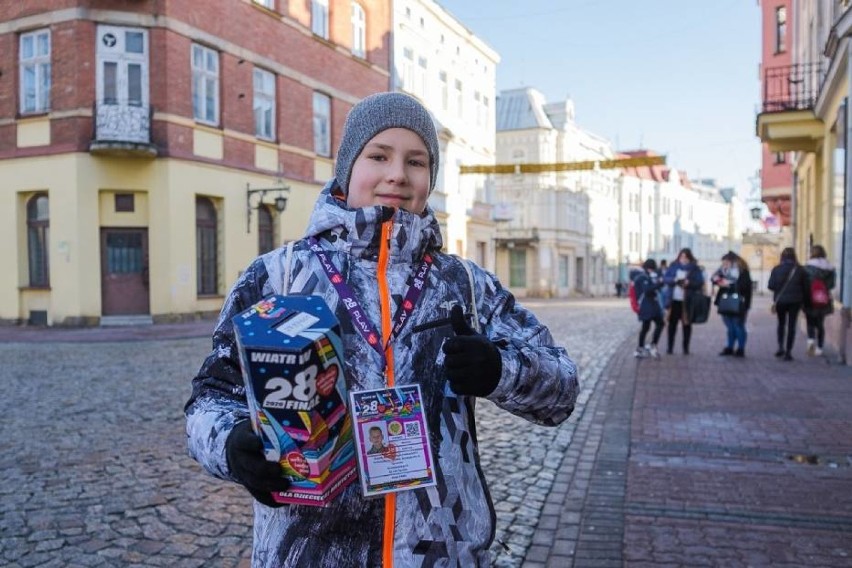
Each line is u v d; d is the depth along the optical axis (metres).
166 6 16.56
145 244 16.95
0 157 17.14
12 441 5.74
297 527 1.33
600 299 44.59
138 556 3.51
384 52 25.53
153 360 10.70
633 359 11.14
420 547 1.32
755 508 4.18
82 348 12.38
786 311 10.97
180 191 17.08
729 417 6.67
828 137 12.77
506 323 1.59
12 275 17.25
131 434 5.98
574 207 49.91
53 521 3.97
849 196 10.14
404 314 1.41
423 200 1.56
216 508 4.19
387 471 1.26
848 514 4.06
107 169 16.52
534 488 4.58
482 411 7.08
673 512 4.12
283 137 20.39
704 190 88.69
